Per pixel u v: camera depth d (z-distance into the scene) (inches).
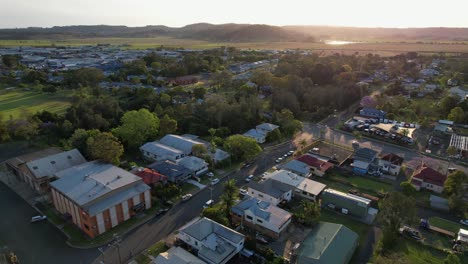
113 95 6299.2
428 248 2331.4
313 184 3056.1
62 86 7106.3
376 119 5334.6
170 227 2554.1
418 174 3248.0
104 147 3221.0
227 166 3639.3
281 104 5629.9
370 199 2942.9
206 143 4168.3
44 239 2401.6
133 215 2684.5
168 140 4018.2
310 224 2559.1
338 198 2800.2
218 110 4862.2
